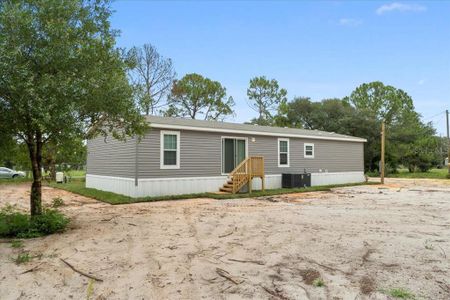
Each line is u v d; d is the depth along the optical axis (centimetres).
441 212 981
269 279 436
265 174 1731
